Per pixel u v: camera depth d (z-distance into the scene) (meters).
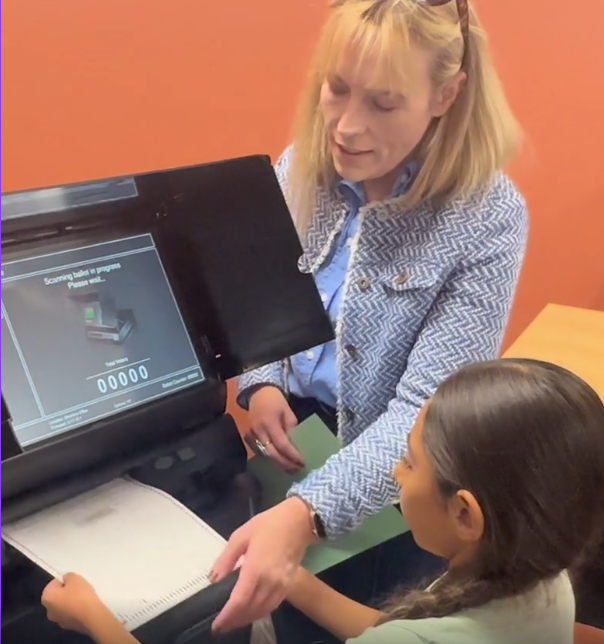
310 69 1.09
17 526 0.75
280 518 0.80
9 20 1.41
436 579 0.76
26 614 0.68
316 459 0.97
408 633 0.65
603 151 1.95
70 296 0.78
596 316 1.51
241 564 0.75
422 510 0.70
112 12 1.49
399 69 0.90
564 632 0.70
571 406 0.65
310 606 0.76
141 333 0.82
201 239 0.88
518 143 1.07
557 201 1.99
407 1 0.89
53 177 1.54
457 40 0.93
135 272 0.83
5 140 1.47
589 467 0.65
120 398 0.80
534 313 2.10
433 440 0.68
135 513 0.78
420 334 1.02
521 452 0.64
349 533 0.85
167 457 0.84
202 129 1.67
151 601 0.69
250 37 1.63
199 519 0.79
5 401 0.72
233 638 0.72
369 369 1.06
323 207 1.14
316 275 1.12
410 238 1.04
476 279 1.00
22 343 0.74
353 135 0.95
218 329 0.88
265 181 0.93
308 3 1.63
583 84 1.88
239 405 1.12
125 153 1.60
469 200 1.01
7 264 0.74
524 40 1.83
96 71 1.52
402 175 1.03
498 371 0.68
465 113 0.99
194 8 1.56
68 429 0.76
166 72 1.58
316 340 0.95
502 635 0.65
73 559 0.72
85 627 0.65
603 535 0.78
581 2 1.81
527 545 0.65
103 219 0.81
